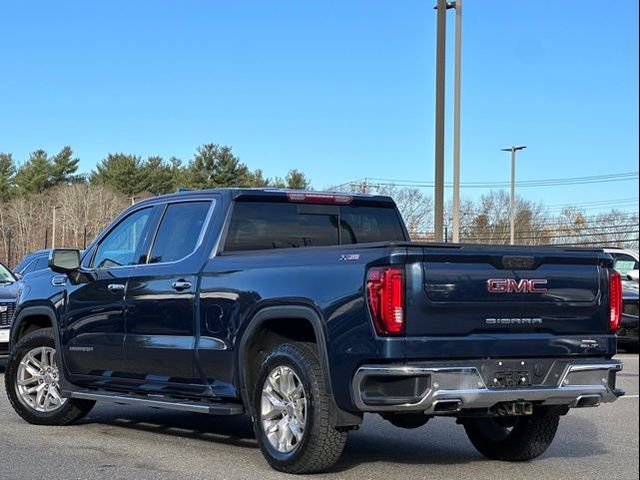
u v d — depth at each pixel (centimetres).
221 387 695
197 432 827
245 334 668
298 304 630
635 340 1725
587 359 648
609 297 661
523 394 607
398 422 689
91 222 8312
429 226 5756
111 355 791
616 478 654
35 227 8369
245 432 829
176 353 723
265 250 686
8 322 1277
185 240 754
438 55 1577
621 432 871
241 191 743
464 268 600
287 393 643
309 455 615
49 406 862
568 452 762
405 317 576
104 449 736
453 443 797
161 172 9075
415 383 574
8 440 777
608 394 650
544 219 6919
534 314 627
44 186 9044
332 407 605
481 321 602
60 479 620
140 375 769
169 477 627
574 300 643
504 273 612
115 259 822
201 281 713
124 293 780
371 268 586
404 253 580
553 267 639
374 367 579
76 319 827
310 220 771
